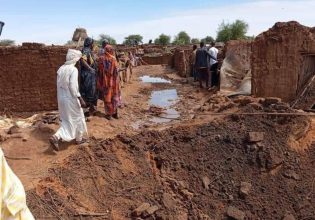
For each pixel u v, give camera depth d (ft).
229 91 28.91
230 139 17.35
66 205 12.28
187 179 15.87
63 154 14.92
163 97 31.22
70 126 15.44
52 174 13.46
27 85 32.32
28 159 14.40
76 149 15.30
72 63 15.55
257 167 16.20
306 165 16.17
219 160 16.61
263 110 18.92
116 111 20.75
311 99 21.58
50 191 12.52
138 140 17.07
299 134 17.13
